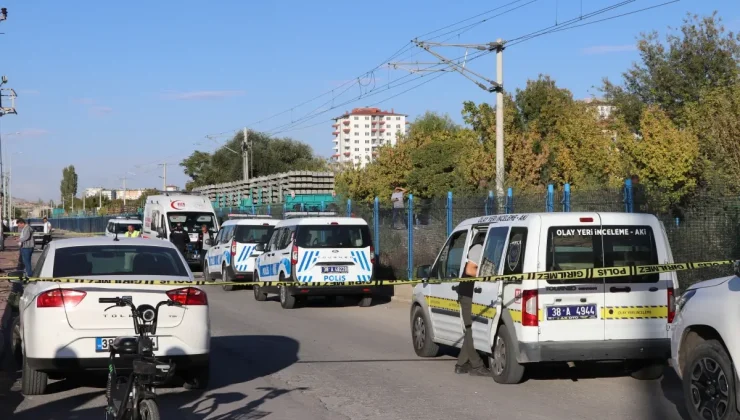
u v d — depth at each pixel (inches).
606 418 312.0
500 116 972.6
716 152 908.6
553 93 1615.4
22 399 354.9
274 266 767.1
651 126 1043.9
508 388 371.2
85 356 326.0
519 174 1291.8
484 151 1350.9
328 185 1925.4
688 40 1533.0
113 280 340.2
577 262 359.9
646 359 378.0
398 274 911.7
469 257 414.6
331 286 719.1
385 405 339.3
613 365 432.5
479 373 405.1
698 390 284.0
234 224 957.8
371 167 1742.1
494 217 406.3
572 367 427.2
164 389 378.3
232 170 3230.8
